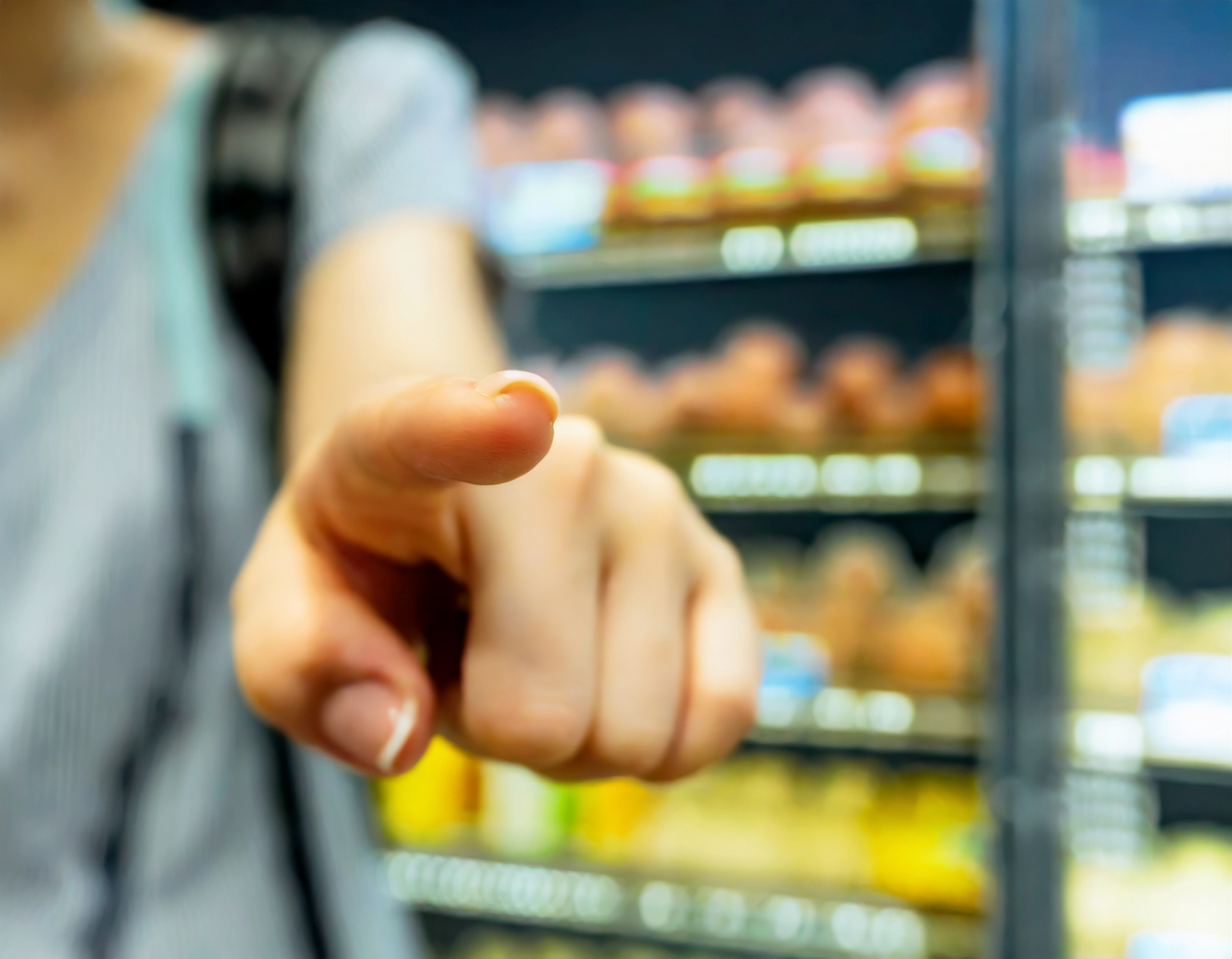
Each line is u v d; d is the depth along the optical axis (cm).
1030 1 87
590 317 149
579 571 20
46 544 44
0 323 46
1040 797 85
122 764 45
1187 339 94
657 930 111
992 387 88
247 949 47
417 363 33
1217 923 85
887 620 111
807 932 106
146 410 45
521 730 20
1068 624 86
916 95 112
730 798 118
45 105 46
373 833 66
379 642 20
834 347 138
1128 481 88
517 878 117
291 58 46
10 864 44
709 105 143
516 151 125
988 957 86
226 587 47
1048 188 86
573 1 150
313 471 20
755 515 139
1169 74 86
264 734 49
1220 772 90
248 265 43
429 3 156
